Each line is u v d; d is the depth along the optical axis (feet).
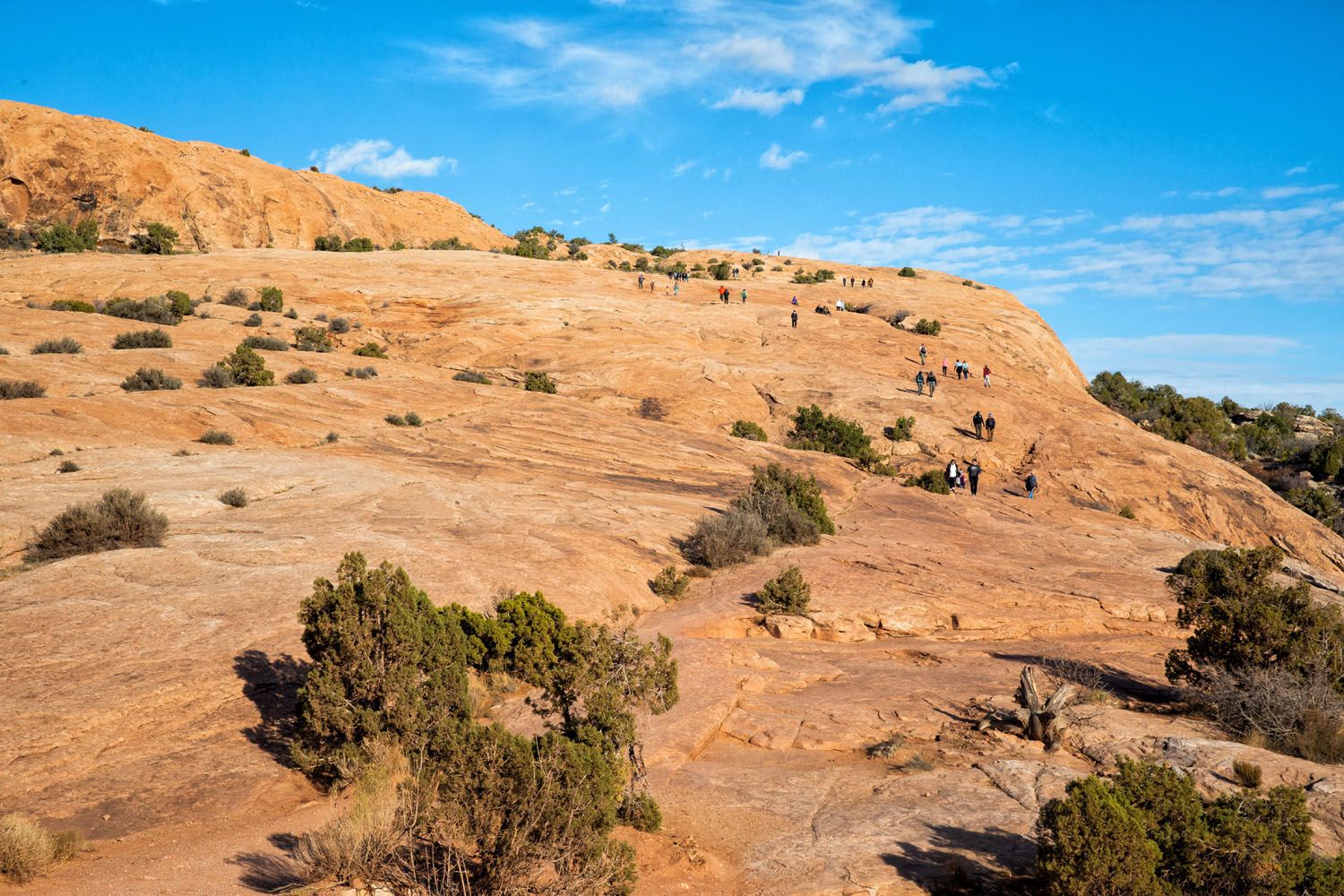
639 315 205.77
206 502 61.77
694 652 48.85
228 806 26.94
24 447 69.26
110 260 220.43
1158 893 22.07
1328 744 35.45
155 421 85.35
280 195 340.18
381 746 29.48
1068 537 95.40
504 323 187.32
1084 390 256.32
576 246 429.79
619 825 27.43
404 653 31.12
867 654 55.01
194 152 324.19
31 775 26.73
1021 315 267.39
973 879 24.62
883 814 29.48
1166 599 68.74
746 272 353.10
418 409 111.45
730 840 27.89
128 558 47.03
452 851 22.53
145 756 29.19
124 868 22.31
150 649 35.81
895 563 75.20
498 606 41.32
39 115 286.46
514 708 38.04
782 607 60.23
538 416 116.78
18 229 269.44
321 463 78.79
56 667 33.37
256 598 42.37
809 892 23.88
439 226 431.84
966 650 56.24
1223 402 308.40
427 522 63.46
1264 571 47.03
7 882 20.95
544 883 21.67
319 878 21.27
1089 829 22.80
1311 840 23.71
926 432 147.43
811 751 37.35
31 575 43.57
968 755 36.27
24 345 111.34
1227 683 41.29
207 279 202.90
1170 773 25.08
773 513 81.97
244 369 110.11
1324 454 195.00
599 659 30.45
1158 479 136.98
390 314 191.83
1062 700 38.75
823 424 142.41
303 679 36.01
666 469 105.60
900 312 234.58
